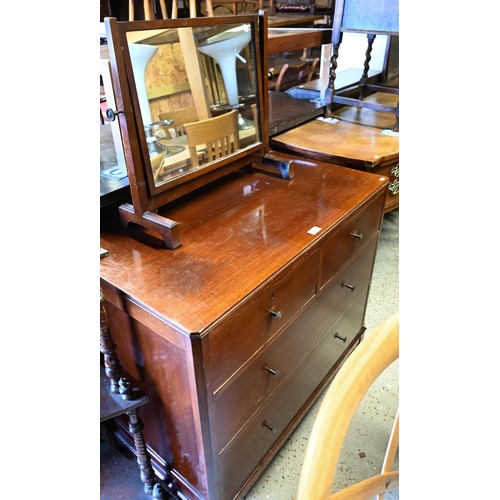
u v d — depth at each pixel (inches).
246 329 32.2
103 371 38.0
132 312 30.9
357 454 50.8
